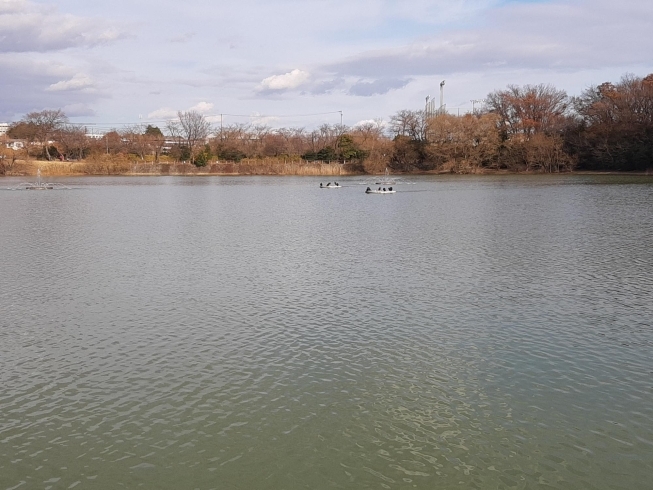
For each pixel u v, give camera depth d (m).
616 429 16.72
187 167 160.12
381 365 21.06
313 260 38.41
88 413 17.89
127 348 22.92
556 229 50.94
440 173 156.50
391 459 15.41
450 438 16.33
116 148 182.12
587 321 25.45
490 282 31.98
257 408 18.08
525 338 23.53
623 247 41.88
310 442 16.22
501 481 14.49
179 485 14.51
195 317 26.53
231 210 70.31
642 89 133.88
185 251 42.06
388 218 60.84
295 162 167.75
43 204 77.62
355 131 191.75
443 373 20.36
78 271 35.56
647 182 108.25
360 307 27.67
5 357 22.11
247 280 33.00
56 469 15.14
